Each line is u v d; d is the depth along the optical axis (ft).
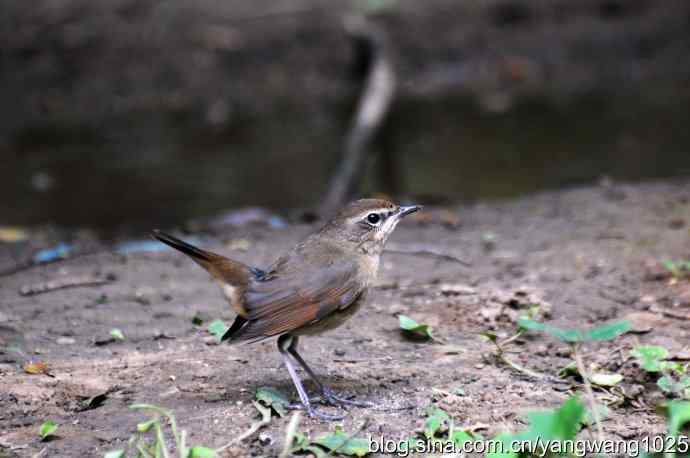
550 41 89.97
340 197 55.36
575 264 35.91
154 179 60.13
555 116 72.64
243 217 47.39
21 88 79.41
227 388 25.63
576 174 57.36
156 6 88.43
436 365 27.17
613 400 24.53
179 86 81.30
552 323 29.94
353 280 24.54
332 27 86.58
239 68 83.46
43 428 22.75
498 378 26.12
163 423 23.44
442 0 92.32
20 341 29.32
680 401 23.85
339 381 26.00
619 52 89.51
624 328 21.65
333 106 77.25
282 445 21.98
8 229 48.73
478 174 58.85
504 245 39.52
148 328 30.53
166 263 38.04
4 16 84.64
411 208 26.05
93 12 86.38
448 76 85.97
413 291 33.63
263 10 88.94
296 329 24.23
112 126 74.02
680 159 59.26
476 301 32.09
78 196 56.85
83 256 39.50
